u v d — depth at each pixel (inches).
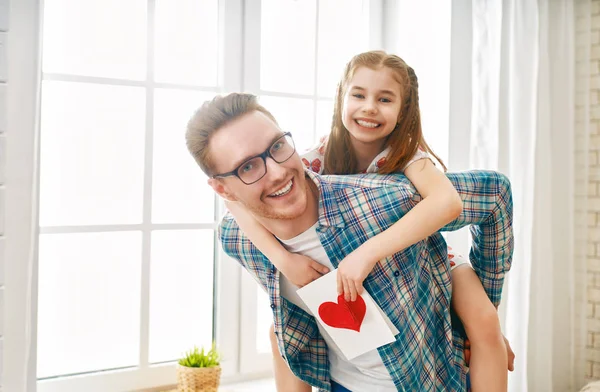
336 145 53.9
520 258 80.3
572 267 86.2
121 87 70.4
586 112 88.0
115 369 70.9
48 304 67.9
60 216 68.1
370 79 49.8
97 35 69.2
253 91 76.5
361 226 41.3
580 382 88.0
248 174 36.5
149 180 71.7
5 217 56.8
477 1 79.7
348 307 40.1
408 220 39.8
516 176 80.5
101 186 69.9
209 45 75.8
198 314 76.6
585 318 88.3
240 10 75.1
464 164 82.2
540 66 82.0
